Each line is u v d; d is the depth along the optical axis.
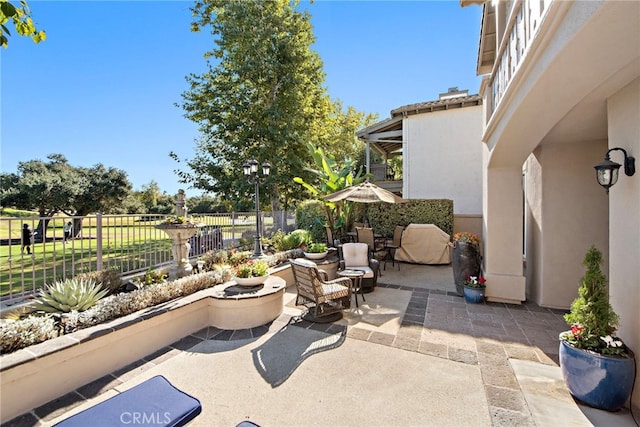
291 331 4.20
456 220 10.76
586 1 1.88
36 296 3.88
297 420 2.44
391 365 3.29
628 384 2.51
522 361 3.39
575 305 2.89
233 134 12.21
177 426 1.80
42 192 21.64
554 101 3.21
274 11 11.83
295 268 4.84
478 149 12.02
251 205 13.38
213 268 5.93
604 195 4.97
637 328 2.66
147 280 4.80
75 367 2.89
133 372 3.17
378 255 9.77
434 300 5.68
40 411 2.58
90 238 4.73
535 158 5.71
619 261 2.93
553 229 5.26
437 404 2.64
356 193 7.10
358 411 2.55
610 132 3.13
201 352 3.60
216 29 12.01
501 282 5.50
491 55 6.41
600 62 2.39
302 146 12.66
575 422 2.43
